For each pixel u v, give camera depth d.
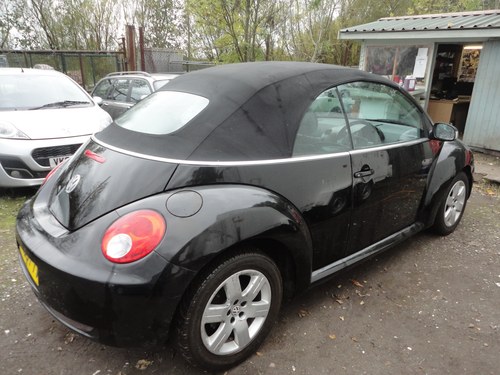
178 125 2.27
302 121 2.43
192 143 2.12
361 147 2.79
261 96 2.33
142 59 13.20
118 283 1.79
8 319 2.62
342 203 2.58
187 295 1.95
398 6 16.23
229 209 1.99
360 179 2.69
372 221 2.91
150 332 1.90
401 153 3.06
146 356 2.33
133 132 2.40
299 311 2.76
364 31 9.15
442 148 3.62
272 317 2.35
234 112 2.25
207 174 2.05
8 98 5.50
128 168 2.09
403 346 2.45
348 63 15.59
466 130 7.88
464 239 3.95
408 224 3.40
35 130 4.81
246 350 2.26
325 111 2.59
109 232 1.88
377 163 2.83
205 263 1.90
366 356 2.36
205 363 2.11
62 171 2.59
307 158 2.39
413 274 3.28
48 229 2.12
